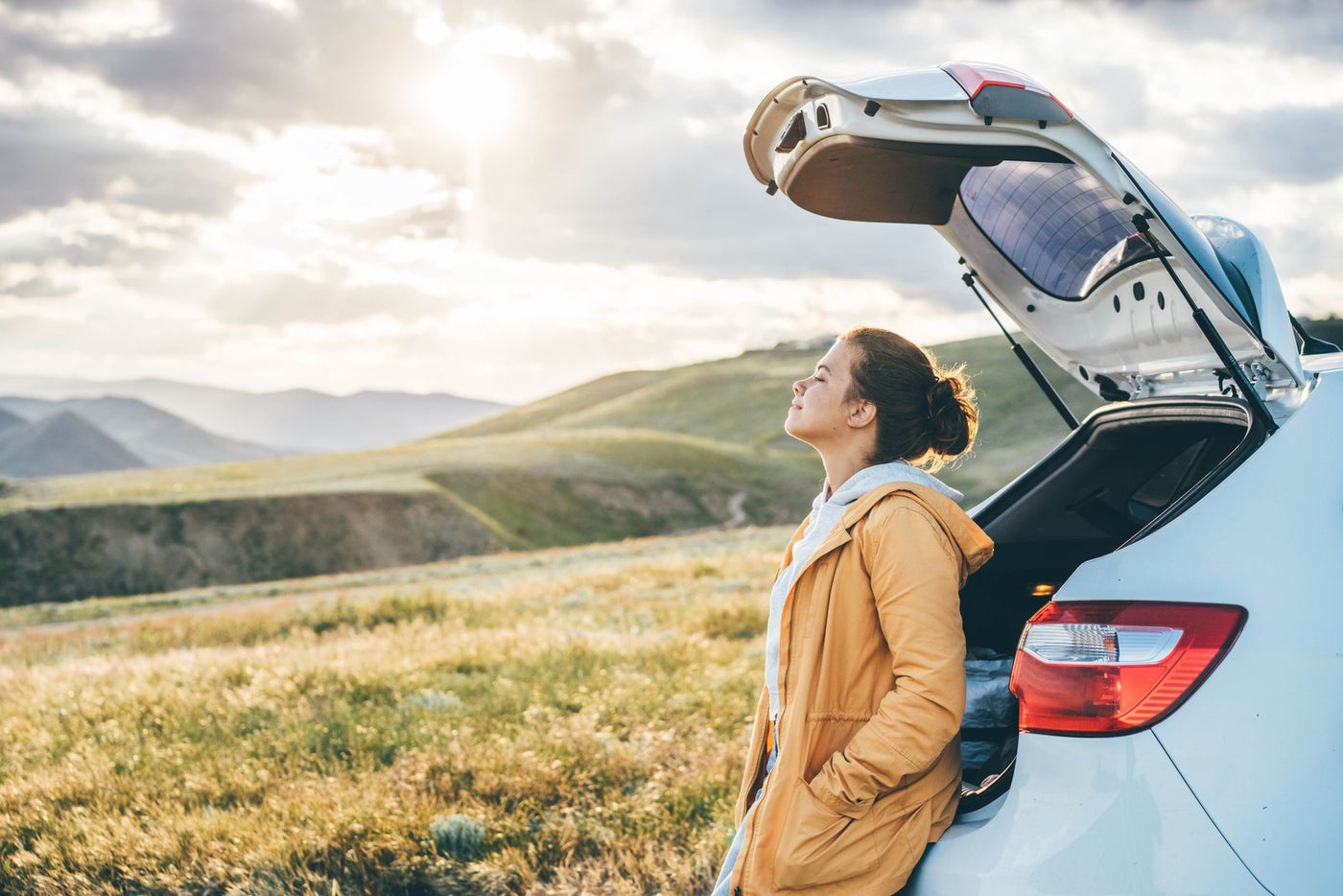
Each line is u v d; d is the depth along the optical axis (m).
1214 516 2.01
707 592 15.63
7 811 4.87
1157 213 2.06
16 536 98.56
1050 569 3.22
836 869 1.98
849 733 2.10
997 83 2.00
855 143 2.15
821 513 2.29
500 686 7.22
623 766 5.25
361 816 4.45
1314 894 1.71
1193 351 2.64
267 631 15.45
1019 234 2.88
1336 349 2.80
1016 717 2.71
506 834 4.38
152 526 102.75
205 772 5.30
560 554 42.72
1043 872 1.84
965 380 2.45
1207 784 1.79
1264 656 1.84
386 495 111.75
